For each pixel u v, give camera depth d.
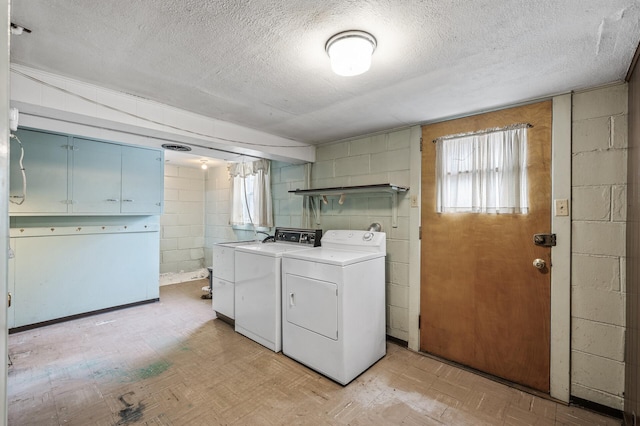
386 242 2.83
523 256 2.06
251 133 2.80
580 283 1.86
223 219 5.18
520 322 2.08
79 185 3.12
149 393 1.94
